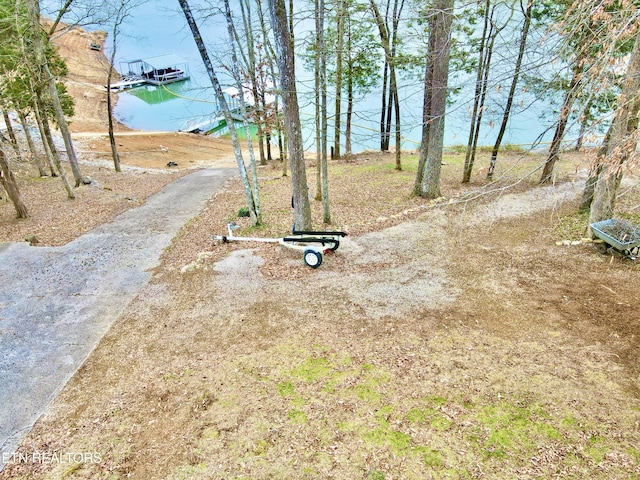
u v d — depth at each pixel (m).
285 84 8.82
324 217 11.71
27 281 8.63
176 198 16.52
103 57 45.62
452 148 24.12
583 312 6.42
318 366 5.45
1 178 12.52
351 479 3.75
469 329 6.14
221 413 4.70
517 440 4.05
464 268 8.27
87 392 5.28
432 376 5.09
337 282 7.89
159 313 7.19
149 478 3.94
